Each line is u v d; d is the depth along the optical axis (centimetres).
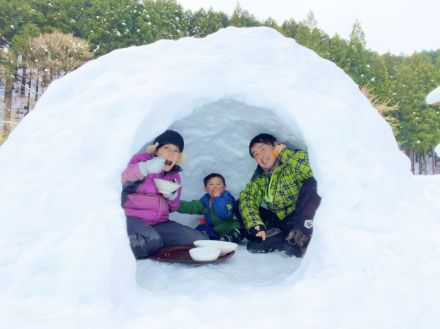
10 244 172
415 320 147
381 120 263
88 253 164
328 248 189
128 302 165
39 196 183
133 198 265
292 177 275
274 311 160
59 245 169
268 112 284
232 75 227
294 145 307
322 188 206
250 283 207
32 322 144
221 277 218
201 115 293
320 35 2453
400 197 224
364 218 198
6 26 1941
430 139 2356
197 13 2433
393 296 161
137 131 200
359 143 222
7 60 1677
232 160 323
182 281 210
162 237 266
